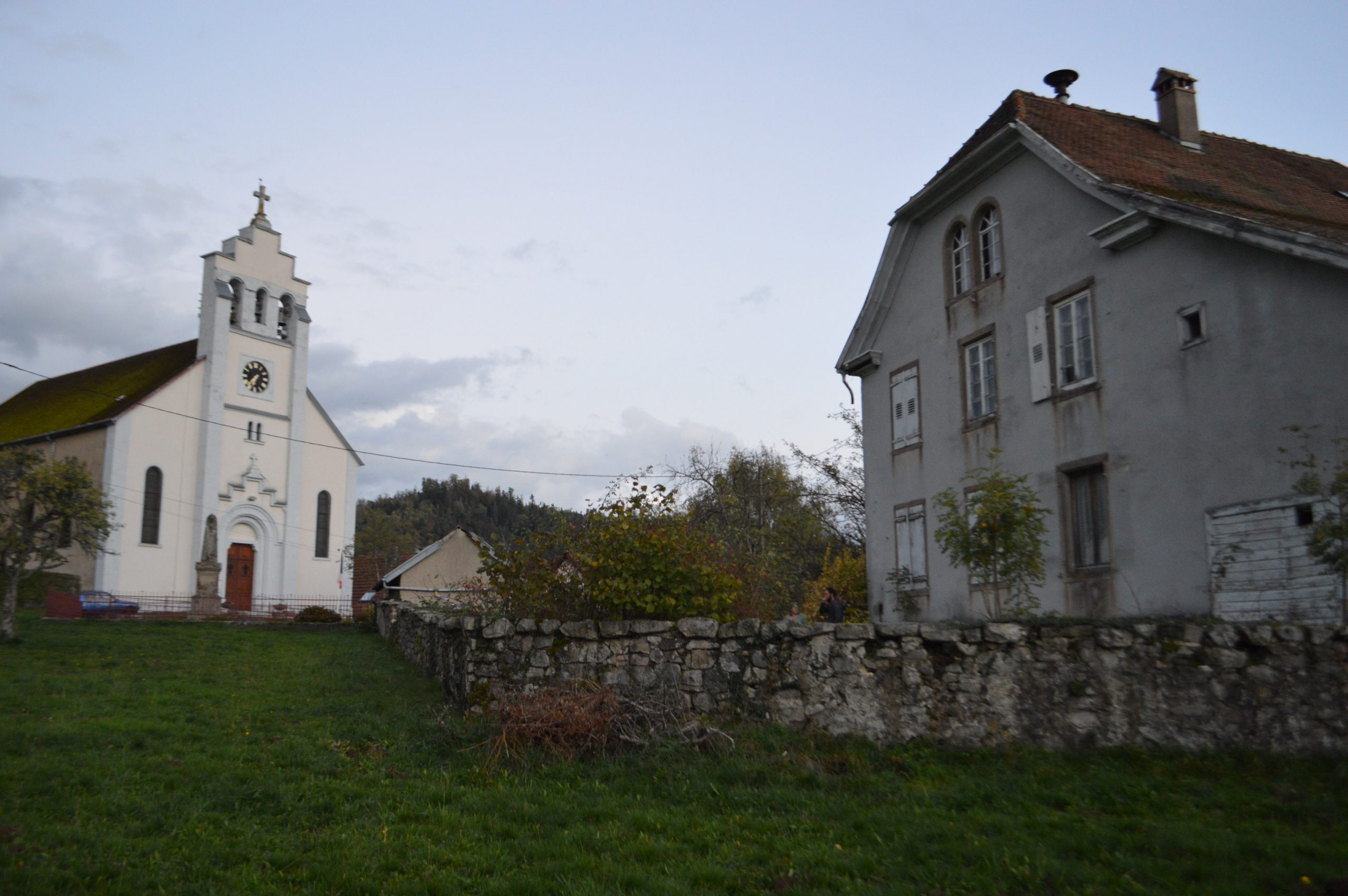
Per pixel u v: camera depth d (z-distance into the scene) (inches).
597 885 228.1
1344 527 377.4
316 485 1919.3
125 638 908.6
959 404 684.1
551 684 401.7
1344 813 273.1
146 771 331.6
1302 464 421.7
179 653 804.6
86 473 839.1
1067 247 593.6
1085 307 578.9
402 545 3142.2
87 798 290.2
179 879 228.1
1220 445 486.9
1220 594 480.4
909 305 751.7
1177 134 679.7
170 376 1701.5
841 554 1182.9
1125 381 545.0
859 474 1301.7
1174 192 565.9
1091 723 360.2
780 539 1129.4
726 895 226.2
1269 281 466.6
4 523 802.2
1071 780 319.6
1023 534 459.2
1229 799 293.7
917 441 729.0
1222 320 489.7
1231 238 476.7
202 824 271.9
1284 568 449.4
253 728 425.1
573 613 430.3
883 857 250.1
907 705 376.8
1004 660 372.8
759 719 386.0
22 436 1786.4
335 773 338.6
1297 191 666.2
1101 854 245.3
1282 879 224.2
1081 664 367.2
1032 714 365.7
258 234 1878.7
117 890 217.0
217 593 1454.2
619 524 435.2
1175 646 358.3
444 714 419.2
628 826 277.7
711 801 303.3
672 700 384.5
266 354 1861.5
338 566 1927.9
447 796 306.3
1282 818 276.5
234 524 1756.9
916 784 321.4
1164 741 352.2
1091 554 569.6
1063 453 586.6
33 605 1386.6
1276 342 461.4
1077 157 583.5
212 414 1732.3
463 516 4439.0
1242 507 472.4
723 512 1249.4
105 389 1846.7
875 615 761.6
